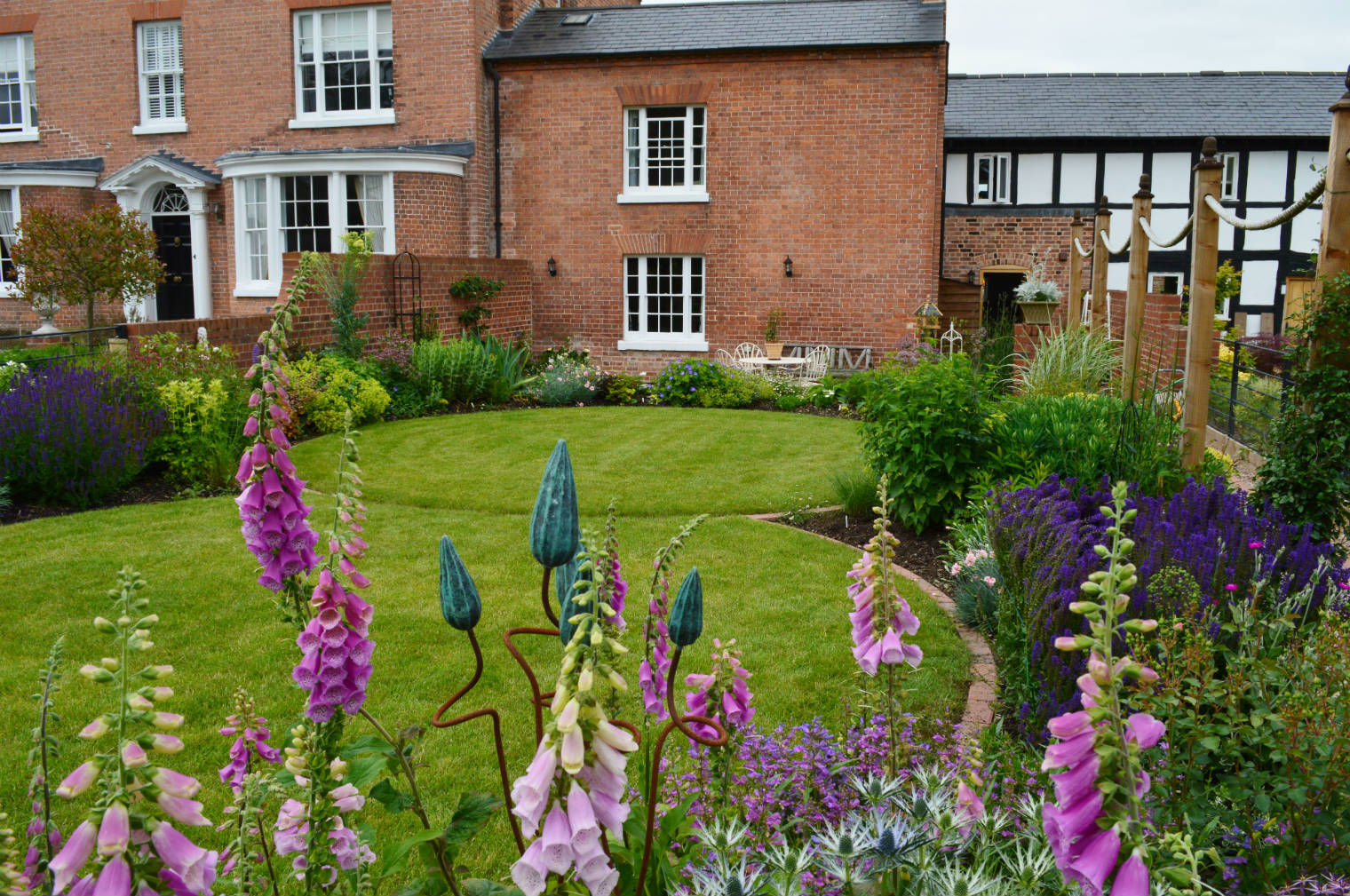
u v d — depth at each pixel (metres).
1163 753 2.77
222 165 17.06
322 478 9.04
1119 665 1.45
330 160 16.42
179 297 19.14
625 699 4.31
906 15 16.72
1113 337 13.35
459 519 7.70
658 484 8.91
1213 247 6.66
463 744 4.09
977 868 2.28
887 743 2.94
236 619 5.50
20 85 19.61
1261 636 3.44
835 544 7.02
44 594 5.88
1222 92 22.27
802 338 16.86
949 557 6.66
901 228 16.36
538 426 12.02
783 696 4.51
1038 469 6.60
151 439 8.91
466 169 17.23
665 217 17.12
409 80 17.38
